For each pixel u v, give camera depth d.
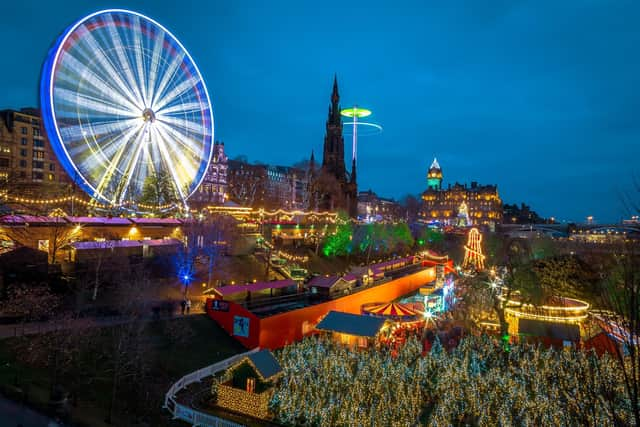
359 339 46.69
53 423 23.19
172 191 81.69
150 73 76.25
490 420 29.83
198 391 33.09
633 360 10.60
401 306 54.94
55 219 57.72
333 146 177.62
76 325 30.78
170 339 40.19
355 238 112.88
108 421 25.73
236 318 45.34
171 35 80.56
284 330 47.41
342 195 164.50
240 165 191.75
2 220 50.53
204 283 60.50
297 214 114.25
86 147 63.44
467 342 44.16
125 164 72.62
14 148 107.88
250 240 80.81
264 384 31.20
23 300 35.56
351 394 32.59
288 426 29.42
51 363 30.50
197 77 86.62
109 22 67.19
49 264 47.62
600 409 16.25
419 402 33.19
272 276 73.75
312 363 38.09
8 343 31.73
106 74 67.44
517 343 47.28
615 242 52.94
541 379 35.03
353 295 62.94
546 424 28.42
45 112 56.88
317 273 88.75
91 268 50.28
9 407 24.16
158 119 77.81
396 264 95.50
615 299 12.27
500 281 58.31
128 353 32.75
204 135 88.56
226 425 26.64
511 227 175.50
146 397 30.41
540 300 50.38
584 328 47.38
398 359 40.09
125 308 37.88
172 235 74.06
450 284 67.81
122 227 67.31
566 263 52.62
